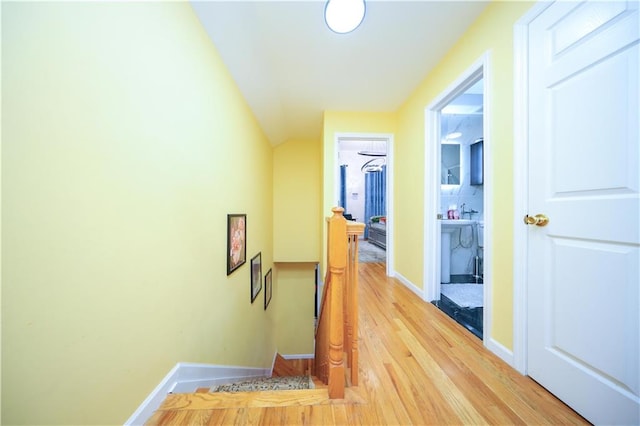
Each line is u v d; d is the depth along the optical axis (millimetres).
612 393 813
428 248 2148
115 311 725
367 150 6613
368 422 861
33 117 518
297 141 4008
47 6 544
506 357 1238
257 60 1831
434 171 2146
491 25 1375
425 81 2189
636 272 765
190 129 1175
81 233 622
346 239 1013
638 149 760
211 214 1428
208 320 1384
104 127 688
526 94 1148
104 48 686
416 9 1438
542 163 1071
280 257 3971
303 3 1396
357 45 1758
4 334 478
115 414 714
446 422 872
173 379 1014
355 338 1078
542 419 897
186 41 1135
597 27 860
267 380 1733
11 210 485
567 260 963
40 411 534
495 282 1329
